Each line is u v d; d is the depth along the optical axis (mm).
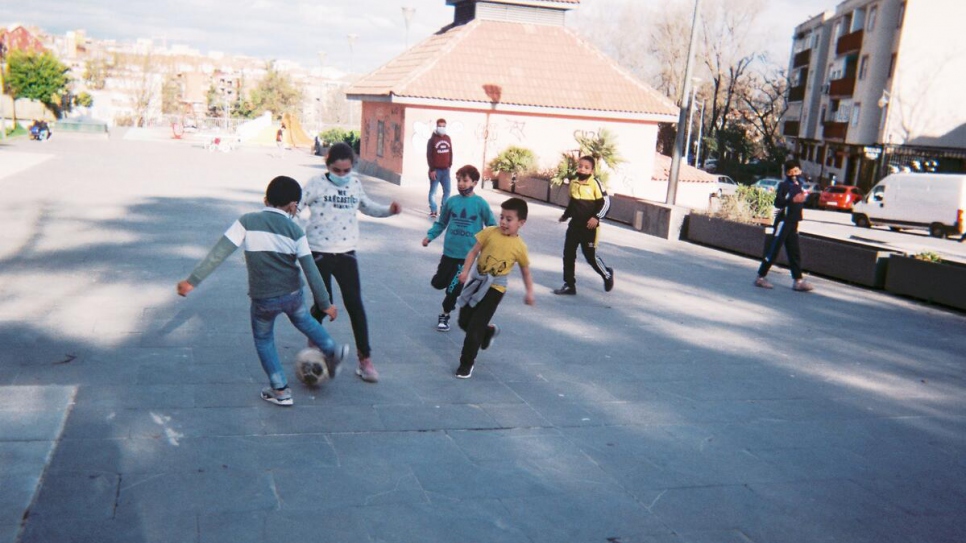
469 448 4660
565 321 8117
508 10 28500
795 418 5715
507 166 24953
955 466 5051
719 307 9562
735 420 5559
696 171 30375
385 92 25188
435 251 11555
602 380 6219
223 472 4070
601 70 27984
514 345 7020
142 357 5766
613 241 15164
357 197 5609
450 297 7102
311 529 3592
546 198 22031
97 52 126625
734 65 57312
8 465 3912
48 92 60594
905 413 6047
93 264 8922
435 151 15078
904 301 11148
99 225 11625
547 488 4223
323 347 5215
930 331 9164
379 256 10852
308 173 25656
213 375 5492
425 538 3602
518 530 3752
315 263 5293
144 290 7848
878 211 30641
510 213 5836
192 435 4484
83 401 4852
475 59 26672
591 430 5121
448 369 6129
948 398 6523
